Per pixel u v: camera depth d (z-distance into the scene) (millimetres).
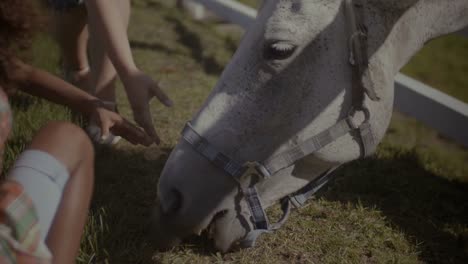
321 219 1508
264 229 1178
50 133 912
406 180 1759
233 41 3039
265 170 1146
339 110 1141
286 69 1098
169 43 2877
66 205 877
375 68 1131
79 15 1716
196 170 1143
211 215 1169
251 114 1121
